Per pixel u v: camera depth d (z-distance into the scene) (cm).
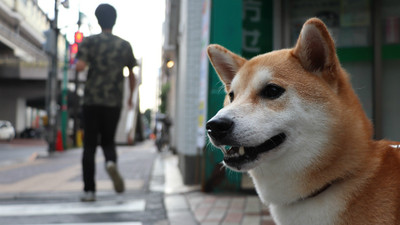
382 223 159
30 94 3209
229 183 476
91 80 447
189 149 542
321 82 178
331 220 168
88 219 355
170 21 1020
